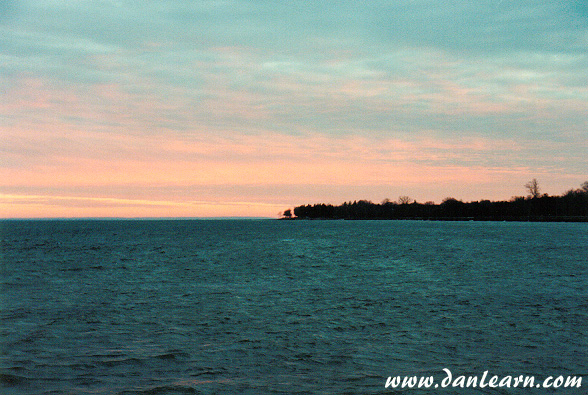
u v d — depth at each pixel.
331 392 15.58
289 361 18.53
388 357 18.97
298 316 26.30
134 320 25.50
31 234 164.38
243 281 41.19
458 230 162.75
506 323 24.14
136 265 56.53
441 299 31.33
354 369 17.64
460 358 18.75
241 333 22.62
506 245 87.12
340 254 70.75
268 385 16.12
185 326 24.06
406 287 37.00
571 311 26.86
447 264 54.94
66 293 35.00
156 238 129.12
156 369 17.67
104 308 28.91
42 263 59.59
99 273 48.38
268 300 31.42
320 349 20.05
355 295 33.25
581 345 20.19
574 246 83.44
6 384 16.12
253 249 83.25
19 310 28.36
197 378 16.77
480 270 48.53
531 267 50.94
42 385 16.09
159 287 37.88
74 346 20.53
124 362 18.42
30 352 19.67
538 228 173.62
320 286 37.81
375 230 176.75
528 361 18.28
